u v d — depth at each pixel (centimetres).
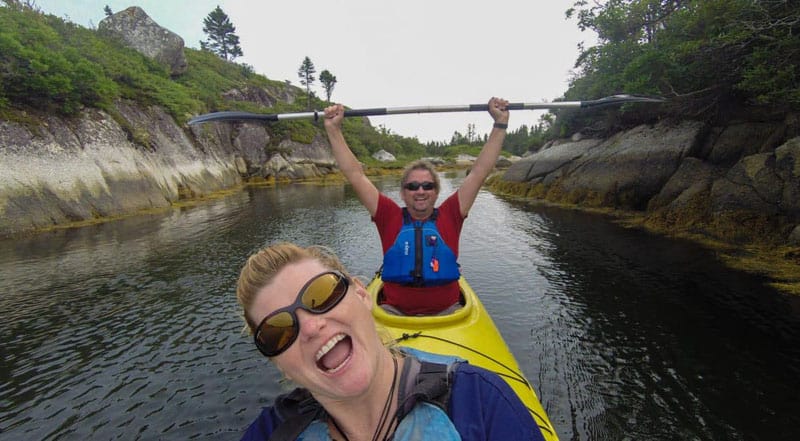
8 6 1798
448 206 331
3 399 379
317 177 3484
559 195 1477
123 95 1938
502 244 890
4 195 1055
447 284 333
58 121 1342
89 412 359
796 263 628
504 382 95
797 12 732
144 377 409
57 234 1046
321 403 92
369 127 6225
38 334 501
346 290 90
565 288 604
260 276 89
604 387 371
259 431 100
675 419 328
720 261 673
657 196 1066
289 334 87
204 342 476
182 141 2191
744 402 342
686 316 493
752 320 471
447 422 87
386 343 112
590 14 1216
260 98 4553
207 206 1630
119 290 643
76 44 1942
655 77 967
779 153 751
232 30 6259
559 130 2019
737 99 1009
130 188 1491
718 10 814
